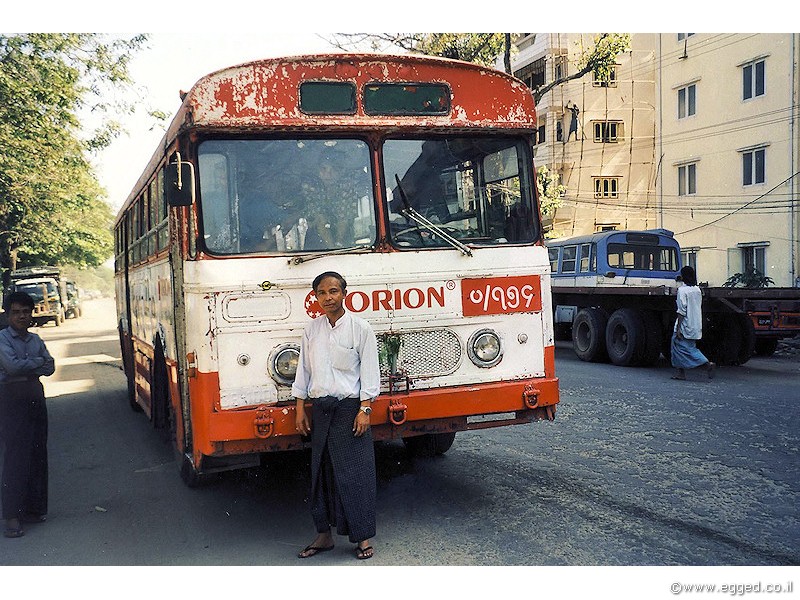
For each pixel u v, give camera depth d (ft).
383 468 21.76
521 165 18.12
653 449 22.81
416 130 16.96
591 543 15.39
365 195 16.67
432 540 15.88
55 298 121.19
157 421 24.22
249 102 15.90
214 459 15.94
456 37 67.87
